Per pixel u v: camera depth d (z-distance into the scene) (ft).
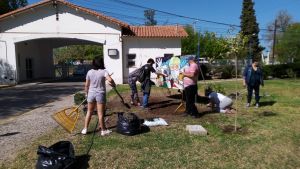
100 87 25.76
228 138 26.17
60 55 201.46
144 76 38.04
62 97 55.31
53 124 31.60
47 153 18.89
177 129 28.45
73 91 65.16
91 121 31.32
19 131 28.96
